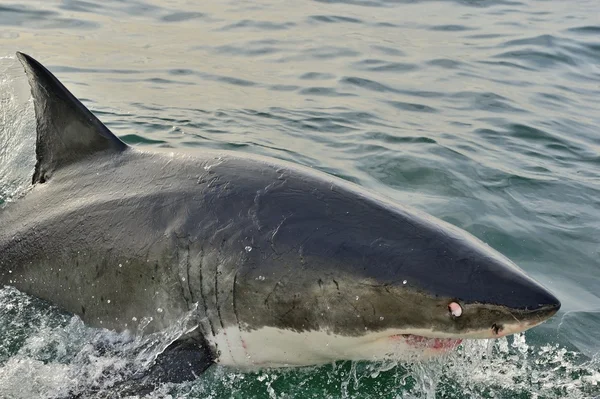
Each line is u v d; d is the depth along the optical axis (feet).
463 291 13.44
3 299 18.02
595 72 43.04
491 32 50.06
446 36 48.83
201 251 15.29
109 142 17.69
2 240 18.24
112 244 16.35
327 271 14.30
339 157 27.61
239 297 14.96
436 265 13.83
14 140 22.85
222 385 15.83
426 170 26.84
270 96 34.76
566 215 24.52
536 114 34.86
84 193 17.37
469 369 16.46
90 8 47.73
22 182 21.16
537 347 17.81
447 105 35.29
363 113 33.01
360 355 14.93
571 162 29.30
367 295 14.05
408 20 52.70
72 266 16.98
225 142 28.04
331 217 14.87
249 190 15.66
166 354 15.39
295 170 16.06
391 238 14.35
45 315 17.51
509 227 23.35
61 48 39.81
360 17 52.65
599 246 22.71
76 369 16.11
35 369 16.22
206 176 16.24
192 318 15.49
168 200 16.08
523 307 13.15
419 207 24.02
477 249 14.17
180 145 27.48
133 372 15.70
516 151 29.91
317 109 33.12
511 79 40.45
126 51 40.55
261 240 14.92
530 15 55.31
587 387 16.51
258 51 42.68
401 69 40.96
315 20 50.72
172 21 47.47
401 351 14.58
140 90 34.30
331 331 14.57
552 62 44.19
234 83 36.50
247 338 15.26
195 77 37.09
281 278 14.62
